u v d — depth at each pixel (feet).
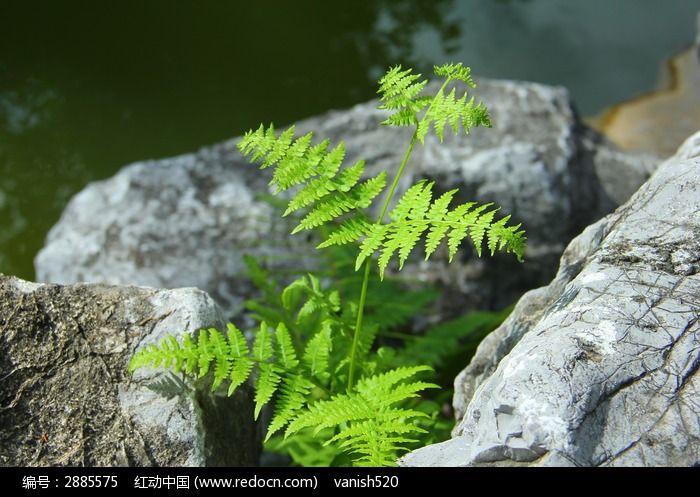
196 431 10.44
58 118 27.73
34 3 31.76
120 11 31.68
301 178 11.10
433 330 16.80
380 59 29.63
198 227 19.93
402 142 21.66
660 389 8.58
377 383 10.78
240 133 26.96
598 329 9.09
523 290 19.65
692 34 31.30
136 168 21.54
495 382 9.15
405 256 10.01
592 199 20.76
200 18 31.50
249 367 10.64
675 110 27.71
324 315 12.54
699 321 9.11
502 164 20.29
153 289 11.33
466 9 32.42
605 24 32.07
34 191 25.54
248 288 18.71
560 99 23.16
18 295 10.95
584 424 8.33
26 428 10.32
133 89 28.76
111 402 10.55
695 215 10.28
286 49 30.07
